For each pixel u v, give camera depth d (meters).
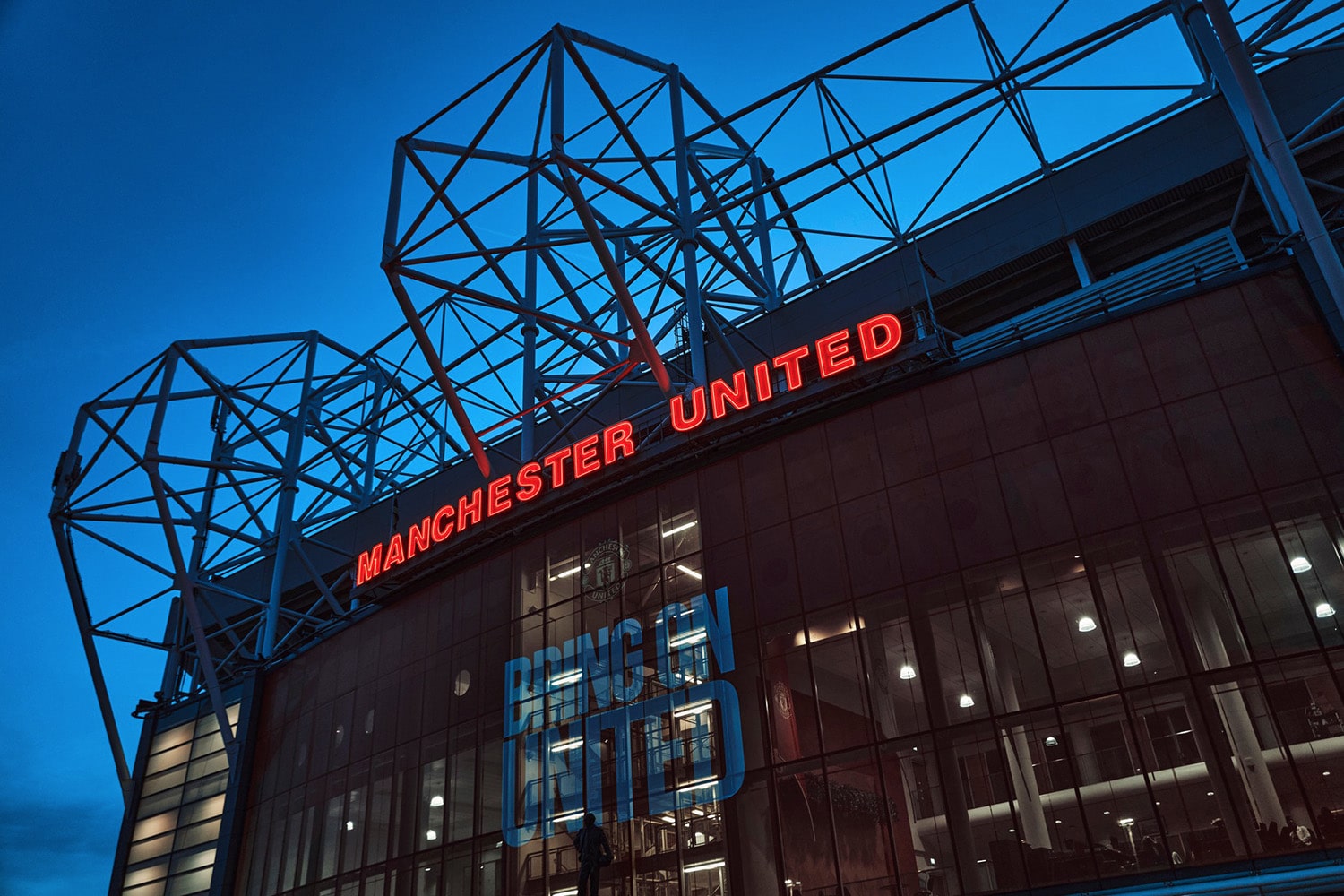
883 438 35.50
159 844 55.19
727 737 34.00
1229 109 38.62
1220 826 25.83
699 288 44.62
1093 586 29.83
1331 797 24.88
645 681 36.75
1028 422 32.97
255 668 53.50
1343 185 37.38
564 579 40.91
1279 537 27.91
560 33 42.28
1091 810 27.48
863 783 30.95
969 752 29.70
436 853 39.22
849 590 33.75
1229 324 31.05
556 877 35.66
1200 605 28.14
